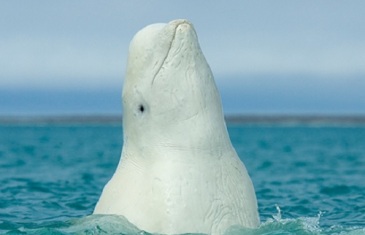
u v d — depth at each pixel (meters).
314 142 181.12
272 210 43.12
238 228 25.38
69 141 184.00
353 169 83.75
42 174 73.62
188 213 25.02
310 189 57.41
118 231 25.53
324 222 38.47
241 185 26.22
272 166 90.12
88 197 49.66
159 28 26.69
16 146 150.00
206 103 25.89
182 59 25.77
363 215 41.31
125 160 27.31
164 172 25.66
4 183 59.84
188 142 25.80
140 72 26.47
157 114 26.14
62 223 29.56
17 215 40.22
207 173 25.56
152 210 25.34
